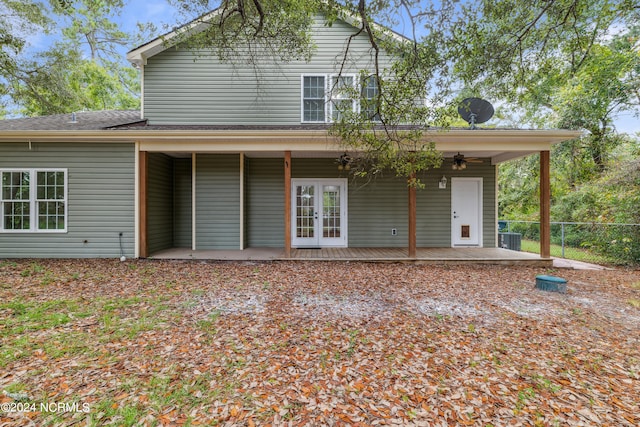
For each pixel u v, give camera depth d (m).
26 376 2.54
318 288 5.23
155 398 2.31
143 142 7.44
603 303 4.60
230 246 8.86
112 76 19.91
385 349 3.11
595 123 11.04
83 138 7.23
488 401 2.33
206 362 2.82
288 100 8.95
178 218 9.48
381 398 2.35
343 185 9.64
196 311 4.07
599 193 9.33
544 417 2.16
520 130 6.91
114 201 7.47
